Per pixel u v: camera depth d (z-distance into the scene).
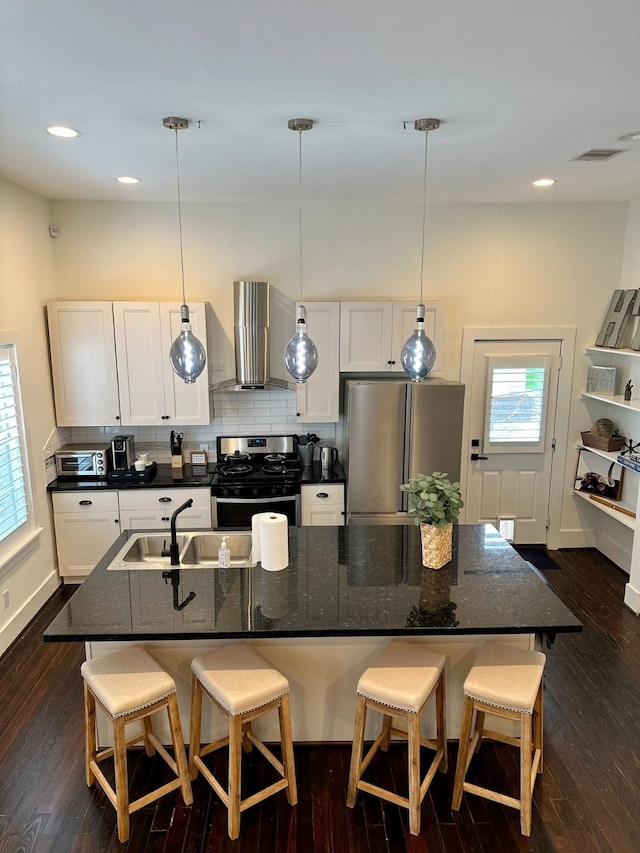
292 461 5.10
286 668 2.84
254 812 2.54
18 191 4.10
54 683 3.42
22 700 3.27
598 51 1.94
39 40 1.84
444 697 2.71
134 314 4.62
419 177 3.86
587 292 5.07
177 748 2.51
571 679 3.45
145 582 2.84
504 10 1.66
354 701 2.88
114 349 4.64
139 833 2.43
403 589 2.74
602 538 5.28
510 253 4.98
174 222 4.82
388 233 4.93
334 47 1.91
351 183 4.04
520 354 5.12
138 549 3.38
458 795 2.54
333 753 2.88
